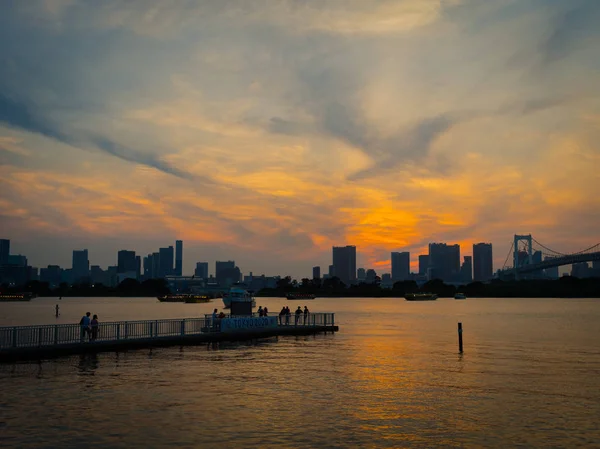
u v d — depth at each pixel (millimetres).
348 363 38688
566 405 25453
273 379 31859
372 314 137750
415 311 160875
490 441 19953
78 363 38094
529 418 23109
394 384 30453
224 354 43594
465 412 24078
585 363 39219
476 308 190375
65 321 100625
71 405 24875
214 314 57406
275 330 60875
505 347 50250
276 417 22953
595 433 20969
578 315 127375
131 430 20859
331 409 24469
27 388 28750
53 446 18922
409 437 20312
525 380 31875
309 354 43906
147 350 46156
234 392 28031
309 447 19094
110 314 139375
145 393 27609
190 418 22688
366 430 21188
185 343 51156
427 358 41719
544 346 51344
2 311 162125
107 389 28609
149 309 191625
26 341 41906
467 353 45250
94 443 19266
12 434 20266
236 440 19750
